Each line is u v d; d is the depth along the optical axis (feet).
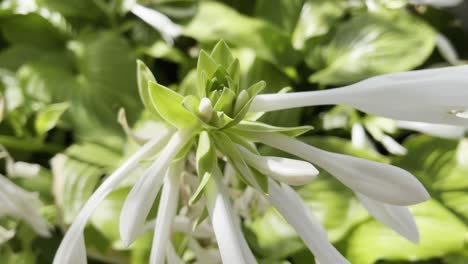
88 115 2.43
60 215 2.14
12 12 2.76
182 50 2.84
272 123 2.27
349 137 2.48
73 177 2.16
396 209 1.51
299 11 2.76
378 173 1.40
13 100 2.43
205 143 1.43
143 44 2.77
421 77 1.37
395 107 1.40
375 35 2.54
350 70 2.43
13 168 2.18
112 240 1.99
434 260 2.08
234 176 1.73
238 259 1.36
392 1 2.70
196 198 1.43
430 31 2.51
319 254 1.44
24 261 2.14
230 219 1.40
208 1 2.68
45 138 2.52
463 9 3.17
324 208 2.08
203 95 1.45
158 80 2.70
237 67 1.49
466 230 2.01
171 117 1.45
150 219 1.99
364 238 2.03
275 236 2.05
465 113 1.36
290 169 1.36
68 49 2.76
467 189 2.18
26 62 2.69
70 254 1.40
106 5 2.88
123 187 2.06
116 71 2.60
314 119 2.46
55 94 2.46
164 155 1.44
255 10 2.86
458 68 1.36
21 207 1.89
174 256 1.61
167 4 2.73
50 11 2.76
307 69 2.63
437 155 2.31
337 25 2.66
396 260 2.05
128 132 1.63
